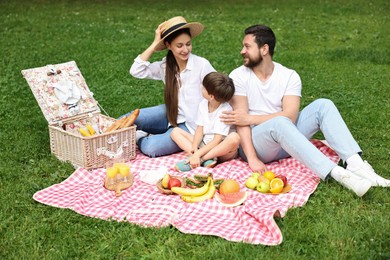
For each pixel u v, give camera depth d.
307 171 4.83
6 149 5.44
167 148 5.30
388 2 16.77
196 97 5.27
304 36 12.03
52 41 11.19
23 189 4.49
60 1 16.61
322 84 8.20
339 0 17.23
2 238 3.74
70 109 5.37
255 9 15.75
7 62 9.40
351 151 4.55
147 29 12.83
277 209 3.90
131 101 7.31
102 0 17.06
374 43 11.34
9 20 13.33
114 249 3.59
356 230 3.75
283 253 3.49
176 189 4.30
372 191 4.35
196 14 14.92
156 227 3.87
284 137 4.56
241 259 3.42
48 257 3.49
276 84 4.95
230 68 9.31
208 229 3.79
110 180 4.57
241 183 4.62
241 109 4.91
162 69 5.45
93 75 8.63
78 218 4.01
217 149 4.89
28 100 7.29
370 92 7.75
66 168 4.96
